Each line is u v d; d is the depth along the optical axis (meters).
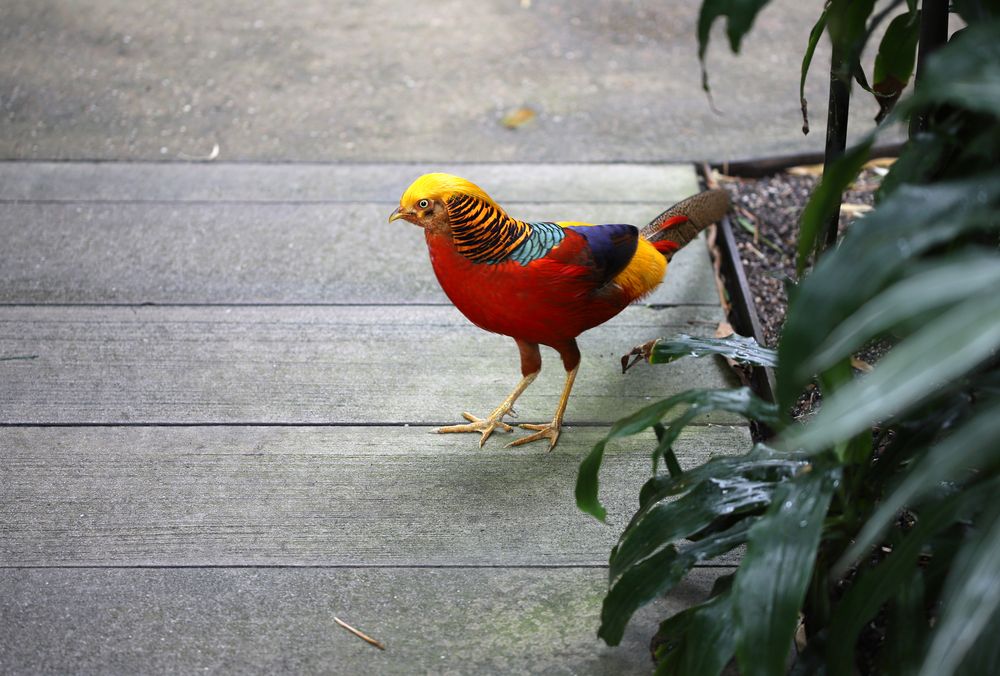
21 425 3.31
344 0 6.43
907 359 1.38
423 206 2.85
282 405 3.42
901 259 1.61
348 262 4.17
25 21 6.04
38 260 4.14
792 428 1.64
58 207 4.48
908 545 1.87
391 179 4.73
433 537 2.90
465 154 4.92
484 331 3.80
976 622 1.48
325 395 3.47
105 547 2.86
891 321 1.56
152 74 5.58
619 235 3.10
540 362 3.26
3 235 4.28
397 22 6.18
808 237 1.94
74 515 2.97
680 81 5.55
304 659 2.52
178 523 2.95
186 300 3.94
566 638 2.58
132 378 3.53
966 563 1.60
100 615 2.64
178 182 4.69
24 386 3.48
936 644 1.48
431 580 2.75
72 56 5.72
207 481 3.10
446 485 3.10
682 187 4.64
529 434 3.30
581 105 5.33
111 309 3.88
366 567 2.80
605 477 3.11
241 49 5.85
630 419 2.24
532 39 5.98
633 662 2.50
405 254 4.23
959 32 2.13
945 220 1.62
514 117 5.21
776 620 1.92
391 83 5.54
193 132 5.09
